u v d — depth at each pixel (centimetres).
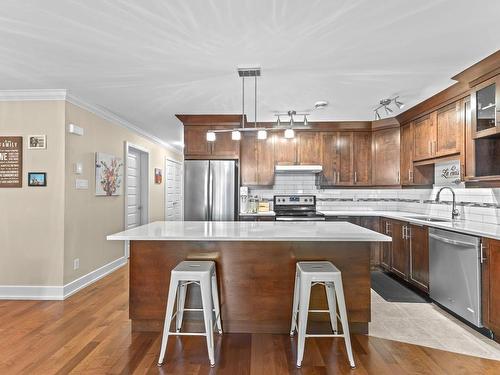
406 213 474
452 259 287
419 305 327
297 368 212
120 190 477
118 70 283
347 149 499
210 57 256
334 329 244
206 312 220
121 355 228
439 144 362
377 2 184
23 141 347
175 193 785
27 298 343
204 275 222
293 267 263
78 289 372
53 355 228
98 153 411
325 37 224
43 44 235
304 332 216
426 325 278
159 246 268
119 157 477
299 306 236
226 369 211
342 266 263
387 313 306
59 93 342
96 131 412
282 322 264
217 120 462
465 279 268
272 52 247
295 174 525
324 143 501
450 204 385
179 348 239
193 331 266
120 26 210
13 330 268
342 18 201
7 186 346
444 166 396
